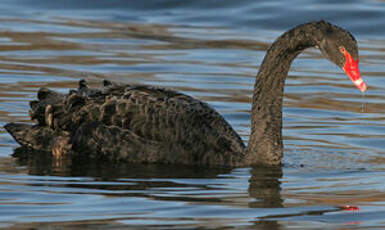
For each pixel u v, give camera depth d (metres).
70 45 26.08
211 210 12.55
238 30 28.75
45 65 23.61
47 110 16.56
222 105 20.30
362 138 17.95
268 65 15.73
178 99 16.25
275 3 31.03
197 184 14.20
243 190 13.86
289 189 13.98
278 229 11.70
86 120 16.38
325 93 21.86
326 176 14.94
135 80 22.22
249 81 22.67
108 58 24.62
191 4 31.77
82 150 16.33
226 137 15.88
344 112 20.09
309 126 18.92
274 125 15.73
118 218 12.05
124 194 13.45
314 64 25.17
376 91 21.95
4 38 26.53
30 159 15.98
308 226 11.87
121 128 16.11
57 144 16.27
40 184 14.02
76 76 22.50
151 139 15.98
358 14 29.50
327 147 17.25
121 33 28.03
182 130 15.82
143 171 15.16
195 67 23.92
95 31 28.11
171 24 29.50
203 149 15.70
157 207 12.70
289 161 16.09
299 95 21.66
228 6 31.27
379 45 26.89
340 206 12.88
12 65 23.42
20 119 18.62
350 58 14.88
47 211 12.40
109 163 15.86
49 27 28.44
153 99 16.19
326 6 30.44
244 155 15.80
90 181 14.31
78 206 12.69
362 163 15.99
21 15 30.11
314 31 15.24
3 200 12.97
